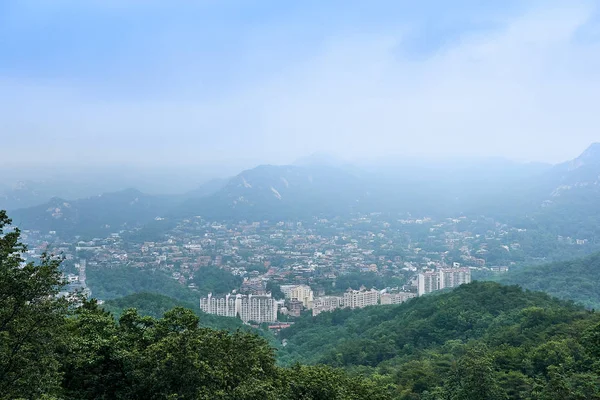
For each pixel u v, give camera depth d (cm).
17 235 2962
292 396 4184
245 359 3878
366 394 4809
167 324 3975
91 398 3572
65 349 3291
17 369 2630
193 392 3322
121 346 3684
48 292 2859
